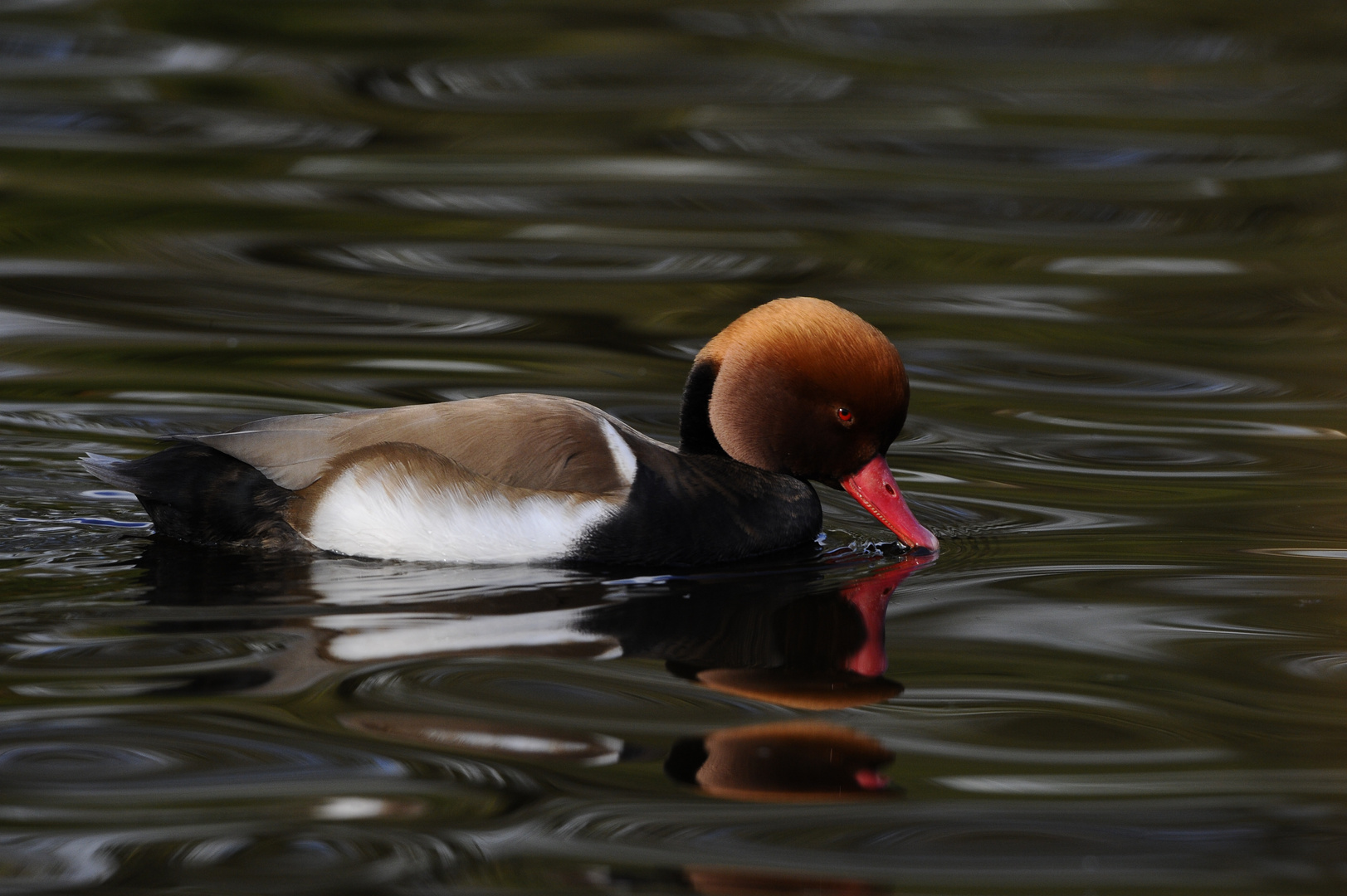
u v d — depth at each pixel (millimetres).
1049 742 7172
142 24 25344
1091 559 9898
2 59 23344
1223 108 22859
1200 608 8977
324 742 6914
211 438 9711
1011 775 6848
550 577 9305
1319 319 15641
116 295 15453
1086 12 27969
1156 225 18656
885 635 8523
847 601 9086
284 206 18438
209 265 16453
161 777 6555
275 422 9789
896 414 10094
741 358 10195
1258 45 26031
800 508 10211
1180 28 27031
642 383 13430
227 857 5980
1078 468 11875
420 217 18250
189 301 15328
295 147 20578
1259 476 11617
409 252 17125
